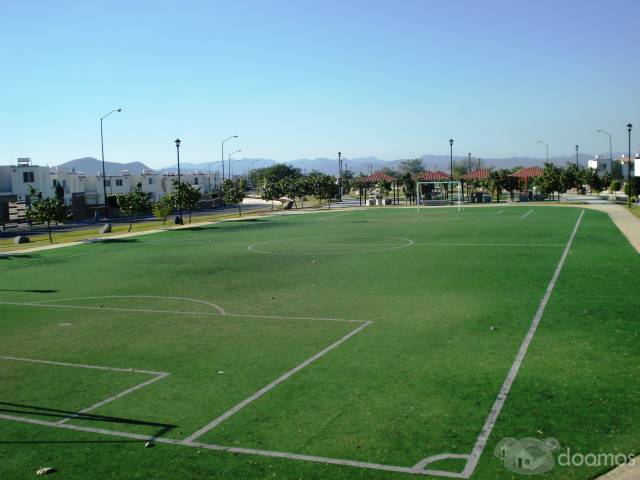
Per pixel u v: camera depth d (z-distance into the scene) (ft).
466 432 28.19
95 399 34.58
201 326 51.11
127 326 52.13
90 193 304.50
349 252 98.27
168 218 232.94
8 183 272.10
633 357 37.96
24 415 32.58
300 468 25.39
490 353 40.09
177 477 25.03
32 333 50.88
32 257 107.76
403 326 48.42
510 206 222.48
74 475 25.52
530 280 66.28
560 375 35.22
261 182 517.14
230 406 32.63
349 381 35.73
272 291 66.08
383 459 25.91
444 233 125.08
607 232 114.93
